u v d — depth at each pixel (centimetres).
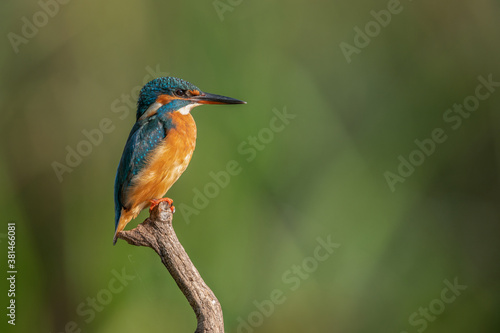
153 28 1427
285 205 1368
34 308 1338
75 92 1412
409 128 1507
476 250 1450
